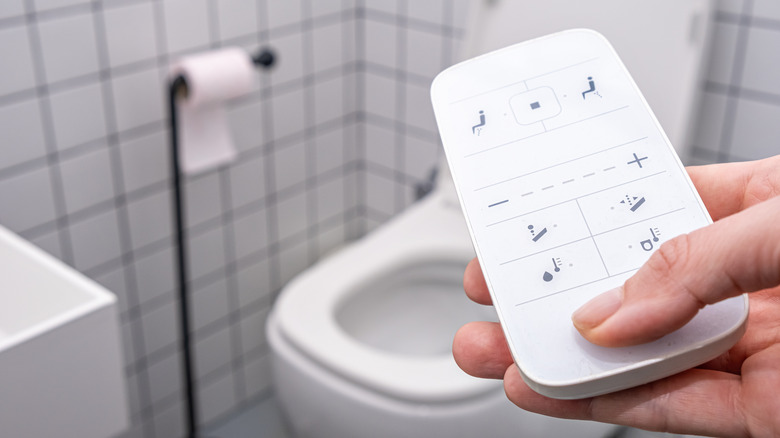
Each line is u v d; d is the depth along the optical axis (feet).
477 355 1.48
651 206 1.38
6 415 2.27
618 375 1.19
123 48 3.63
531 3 3.60
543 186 1.43
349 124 5.00
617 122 1.48
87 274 3.83
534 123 1.50
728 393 1.29
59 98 3.47
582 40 1.57
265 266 4.80
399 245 3.92
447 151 1.50
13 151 3.38
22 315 2.88
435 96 1.56
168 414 4.50
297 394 3.36
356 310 3.83
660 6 3.28
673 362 1.19
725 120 3.69
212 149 3.91
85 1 3.43
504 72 1.56
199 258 4.37
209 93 3.65
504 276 1.35
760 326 1.50
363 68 4.87
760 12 3.42
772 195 1.63
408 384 3.03
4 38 3.22
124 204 3.88
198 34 3.92
